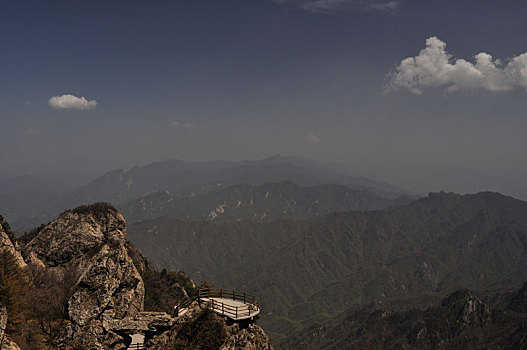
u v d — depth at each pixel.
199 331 47.47
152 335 49.00
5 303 46.09
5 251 51.16
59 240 60.56
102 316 49.78
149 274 73.69
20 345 44.16
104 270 52.44
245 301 53.69
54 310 49.88
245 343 46.28
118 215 69.38
